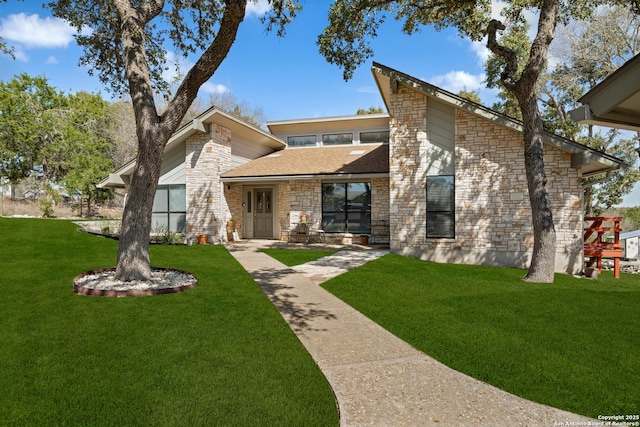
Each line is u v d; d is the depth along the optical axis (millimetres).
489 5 10727
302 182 16531
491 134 11258
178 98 7867
